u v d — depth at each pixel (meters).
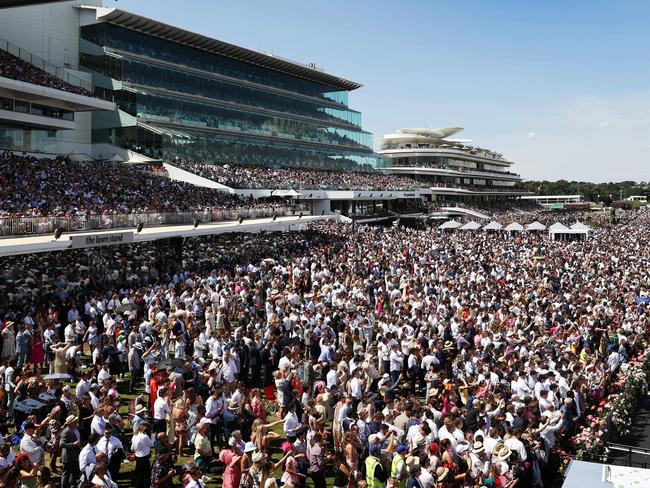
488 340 19.92
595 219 123.69
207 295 24.58
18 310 21.75
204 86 76.94
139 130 62.75
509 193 155.62
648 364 21.77
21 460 10.24
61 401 13.16
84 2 67.06
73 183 42.53
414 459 11.02
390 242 52.09
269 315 22.03
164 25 68.12
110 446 11.50
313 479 11.75
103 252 35.19
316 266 33.53
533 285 32.56
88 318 22.02
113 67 63.66
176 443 14.10
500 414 13.34
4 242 24.80
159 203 46.09
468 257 43.62
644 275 38.31
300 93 98.38
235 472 11.00
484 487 10.96
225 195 58.28
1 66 42.78
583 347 20.97
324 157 95.38
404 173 122.44
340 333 21.66
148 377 16.69
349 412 13.67
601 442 14.92
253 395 13.93
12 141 48.56
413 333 20.20
